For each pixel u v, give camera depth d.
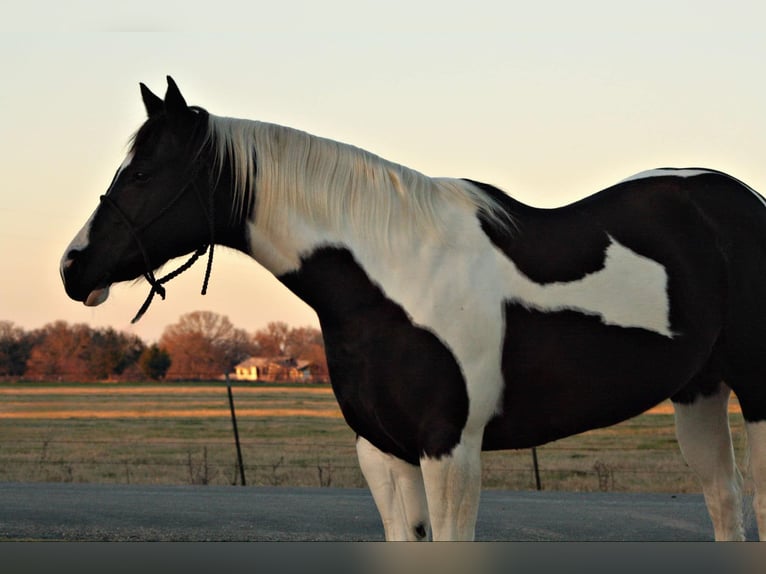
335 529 7.46
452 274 3.90
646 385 4.23
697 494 9.91
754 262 4.40
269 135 4.10
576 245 4.16
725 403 4.84
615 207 4.34
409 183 4.04
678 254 4.30
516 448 4.19
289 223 4.02
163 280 4.09
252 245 4.10
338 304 3.95
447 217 4.02
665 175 4.51
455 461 3.78
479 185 4.21
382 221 3.97
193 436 24.66
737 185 4.56
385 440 3.96
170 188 3.99
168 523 7.71
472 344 3.85
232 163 4.05
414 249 3.93
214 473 14.59
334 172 4.05
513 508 8.62
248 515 8.17
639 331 4.16
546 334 4.02
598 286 4.11
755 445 4.43
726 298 4.40
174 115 4.02
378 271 3.91
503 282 4.00
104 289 4.05
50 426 28.81
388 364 3.83
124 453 19.64
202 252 4.19
